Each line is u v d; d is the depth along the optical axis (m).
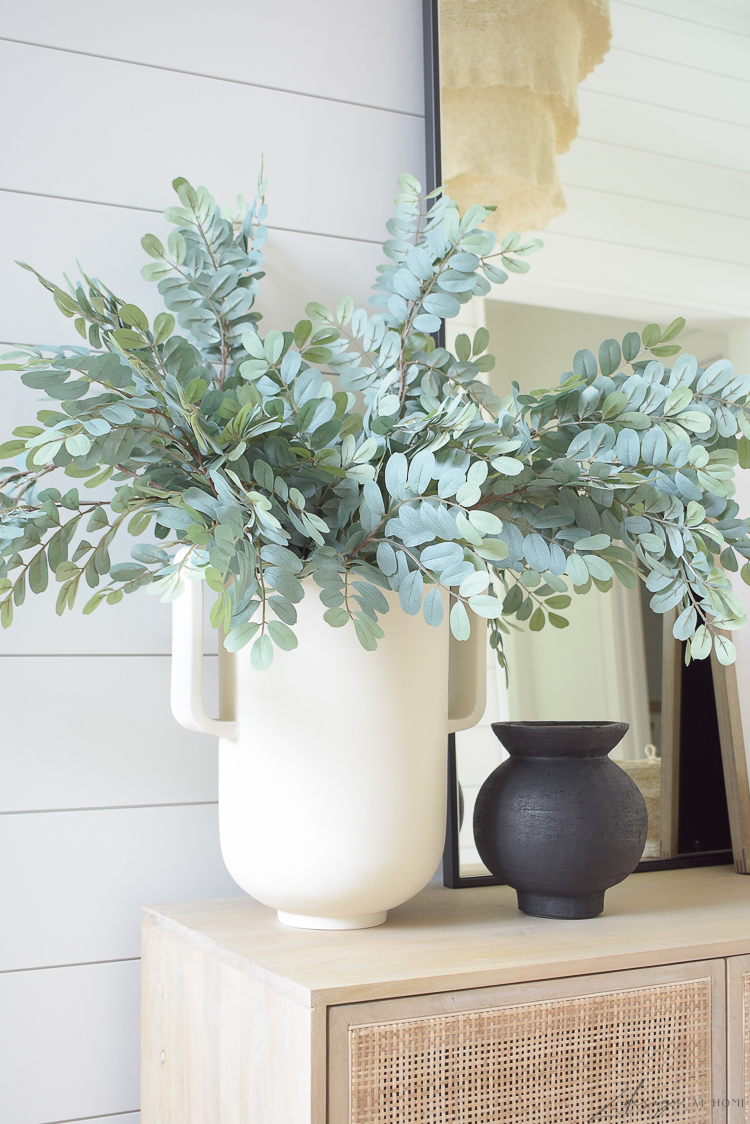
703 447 0.82
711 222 1.37
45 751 1.02
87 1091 1.00
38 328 1.06
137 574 0.90
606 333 1.28
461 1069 0.69
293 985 0.67
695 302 1.34
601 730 0.89
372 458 0.79
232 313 1.02
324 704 0.81
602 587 0.88
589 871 0.87
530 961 0.73
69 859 1.02
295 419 0.79
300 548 0.83
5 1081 0.97
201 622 0.86
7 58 1.07
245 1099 0.73
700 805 1.26
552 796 0.88
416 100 1.28
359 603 0.73
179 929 0.88
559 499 0.86
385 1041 0.67
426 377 0.94
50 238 1.07
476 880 1.12
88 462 0.70
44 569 0.80
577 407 0.85
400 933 0.84
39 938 1.00
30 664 1.02
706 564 0.83
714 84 1.40
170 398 0.74
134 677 1.06
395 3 1.28
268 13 1.20
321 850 0.80
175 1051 0.88
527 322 1.24
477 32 1.27
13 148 1.07
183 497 0.71
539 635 1.20
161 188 1.13
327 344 1.02
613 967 0.75
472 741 1.15
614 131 1.33
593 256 1.29
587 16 1.33
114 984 1.02
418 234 1.06
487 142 1.26
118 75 1.12
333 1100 0.65
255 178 1.18
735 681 1.26
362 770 0.81
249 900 1.02
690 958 0.79
